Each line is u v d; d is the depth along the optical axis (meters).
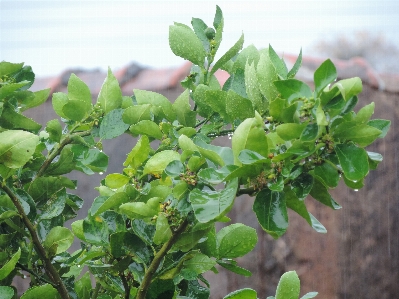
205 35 0.87
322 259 2.14
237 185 0.59
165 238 0.65
